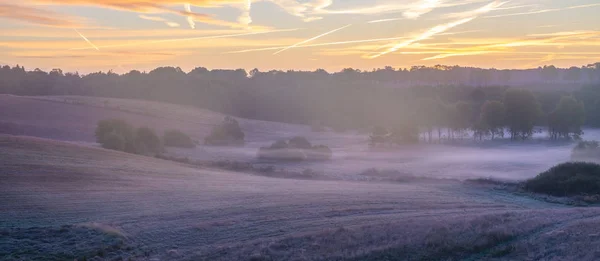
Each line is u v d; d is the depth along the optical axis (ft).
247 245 60.49
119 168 132.05
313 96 446.60
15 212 79.25
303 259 52.95
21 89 434.71
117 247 62.08
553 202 110.42
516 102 291.38
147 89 450.30
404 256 53.72
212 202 92.63
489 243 57.36
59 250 60.18
